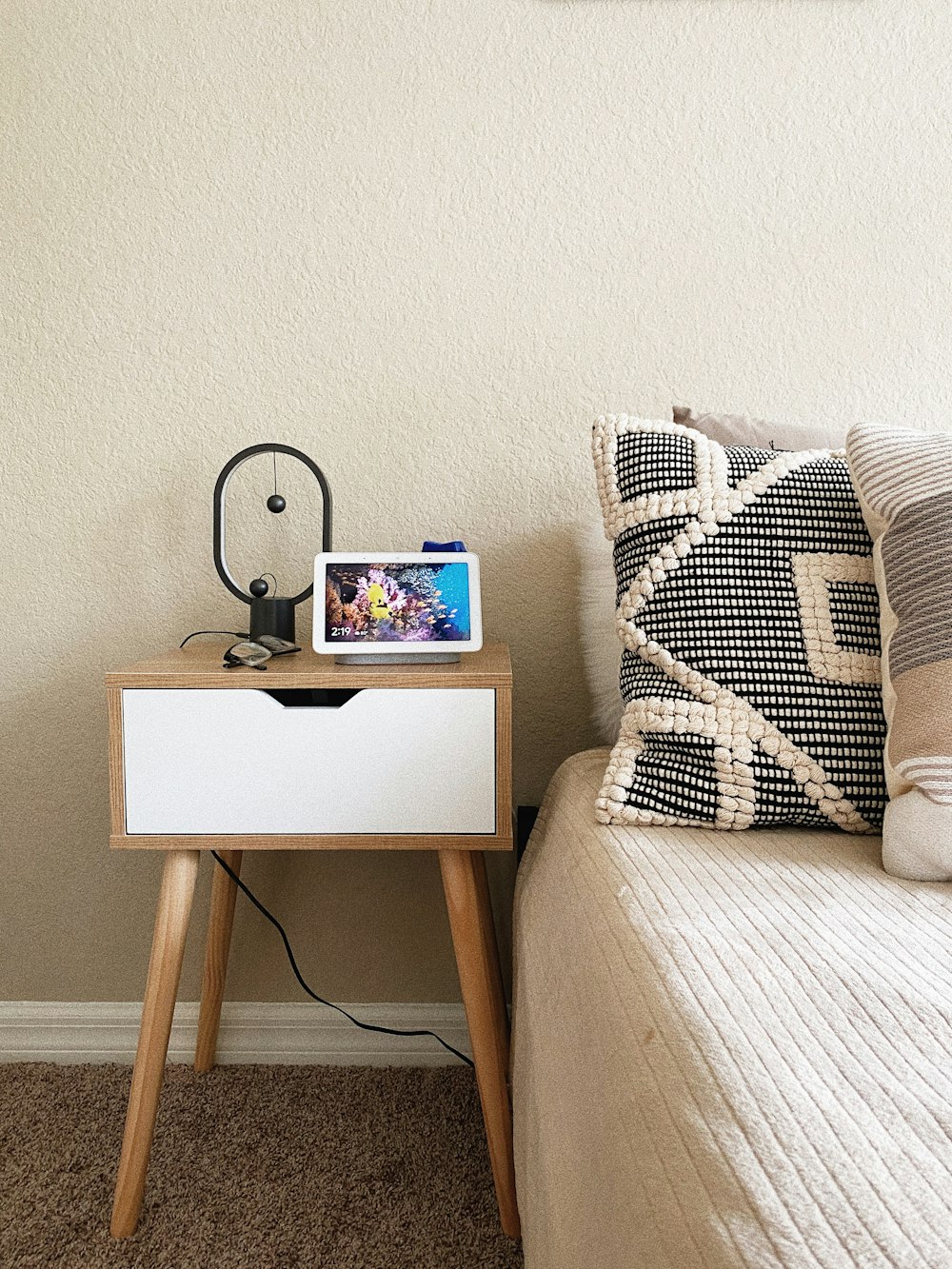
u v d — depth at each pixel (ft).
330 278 4.47
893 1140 1.38
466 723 3.42
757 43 4.37
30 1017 4.67
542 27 4.37
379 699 3.42
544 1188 2.12
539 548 4.57
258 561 4.57
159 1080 3.47
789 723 3.01
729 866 2.62
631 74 4.39
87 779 4.65
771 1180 1.32
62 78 4.38
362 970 4.68
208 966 4.47
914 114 4.40
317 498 4.55
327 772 3.43
